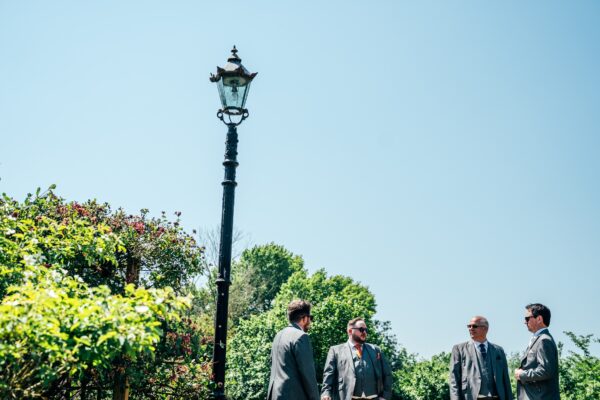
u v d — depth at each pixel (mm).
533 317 8406
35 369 5293
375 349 9602
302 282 51812
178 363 12398
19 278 7117
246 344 42812
